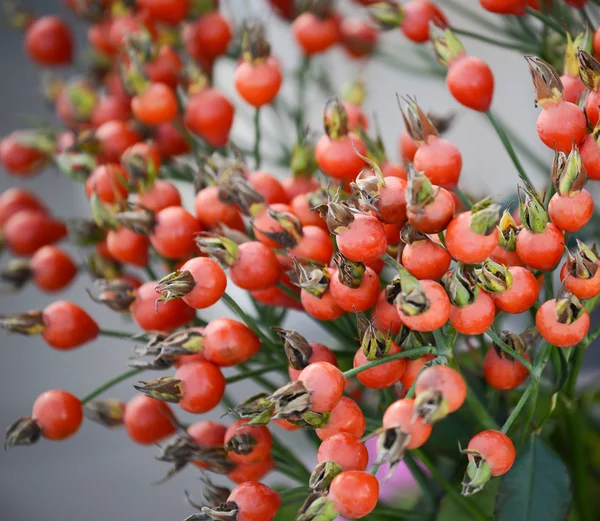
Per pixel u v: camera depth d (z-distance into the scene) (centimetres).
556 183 34
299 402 33
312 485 33
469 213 32
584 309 34
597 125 34
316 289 35
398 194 33
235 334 36
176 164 44
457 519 38
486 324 33
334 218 33
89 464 91
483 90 37
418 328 33
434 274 33
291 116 48
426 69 46
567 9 42
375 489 33
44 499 89
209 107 41
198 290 35
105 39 46
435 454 40
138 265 39
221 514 34
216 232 37
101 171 39
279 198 38
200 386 35
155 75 41
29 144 45
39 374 94
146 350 36
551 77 34
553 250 34
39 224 44
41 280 43
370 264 36
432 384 32
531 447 36
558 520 35
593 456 42
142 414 38
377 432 32
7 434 38
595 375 46
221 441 37
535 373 34
